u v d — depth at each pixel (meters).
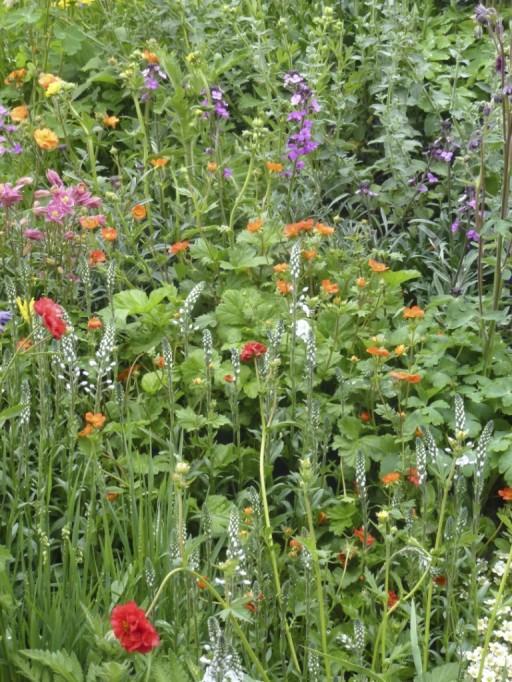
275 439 2.68
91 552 2.43
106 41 3.56
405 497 2.61
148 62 3.17
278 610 2.42
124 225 2.97
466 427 2.70
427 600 2.37
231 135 3.34
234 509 2.19
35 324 2.59
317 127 3.26
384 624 2.29
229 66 3.27
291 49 3.46
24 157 3.22
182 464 2.21
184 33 3.44
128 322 2.92
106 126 3.41
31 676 2.25
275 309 2.83
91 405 2.70
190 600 2.31
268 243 2.94
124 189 3.07
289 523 2.63
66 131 3.19
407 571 2.53
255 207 3.03
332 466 2.72
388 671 2.29
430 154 3.15
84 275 2.77
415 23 3.51
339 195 3.26
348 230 3.10
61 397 2.62
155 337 2.82
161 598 2.36
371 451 2.65
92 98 3.46
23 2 3.61
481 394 2.72
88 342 2.73
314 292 2.93
